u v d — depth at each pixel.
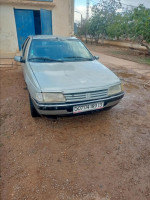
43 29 7.20
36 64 3.02
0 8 6.73
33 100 2.44
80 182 1.87
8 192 1.74
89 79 2.59
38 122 2.96
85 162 2.15
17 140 2.51
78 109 2.41
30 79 2.65
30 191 1.75
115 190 1.80
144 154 2.32
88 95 2.41
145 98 4.18
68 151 2.32
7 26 7.07
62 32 7.91
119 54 12.40
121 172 2.02
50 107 2.28
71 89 2.33
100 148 2.40
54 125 2.89
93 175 1.97
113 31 13.79
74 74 2.70
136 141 2.57
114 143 2.51
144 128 2.90
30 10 7.21
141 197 1.74
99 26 19.53
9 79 5.36
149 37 9.94
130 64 8.55
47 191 1.76
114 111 3.46
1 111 3.30
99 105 2.54
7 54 7.41
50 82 2.41
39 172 1.98
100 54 12.15
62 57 3.32
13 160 2.15
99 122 3.03
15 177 1.91
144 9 10.35
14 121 2.98
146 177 1.97
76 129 2.81
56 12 7.43
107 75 2.81
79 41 3.91
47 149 2.35
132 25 11.06
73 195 1.72
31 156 2.22
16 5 6.81
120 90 2.77
